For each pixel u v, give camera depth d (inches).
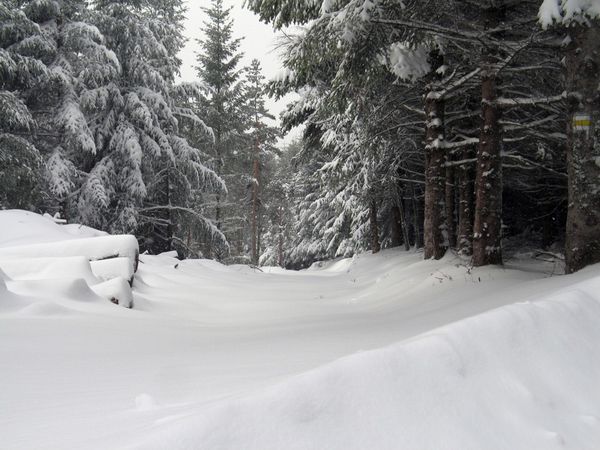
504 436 79.2
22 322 210.7
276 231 2283.5
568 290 143.7
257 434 65.6
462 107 589.9
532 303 121.4
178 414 80.5
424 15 388.2
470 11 488.1
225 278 739.4
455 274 393.1
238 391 103.5
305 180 1565.0
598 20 282.8
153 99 910.4
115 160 888.3
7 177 681.6
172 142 956.0
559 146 537.0
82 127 770.2
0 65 673.6
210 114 1311.5
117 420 87.1
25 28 756.0
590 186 280.7
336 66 428.8
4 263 366.0
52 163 751.1
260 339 228.4
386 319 296.5
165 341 218.2
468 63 498.6
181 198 1063.6
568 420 87.9
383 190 753.6
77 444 73.0
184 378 131.9
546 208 668.1
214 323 343.0
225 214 1544.0
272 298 530.0
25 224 572.1
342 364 81.4
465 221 501.0
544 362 101.7
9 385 124.0
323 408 72.8
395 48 447.8
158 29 1002.1
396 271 526.6
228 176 1384.1
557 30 342.0
